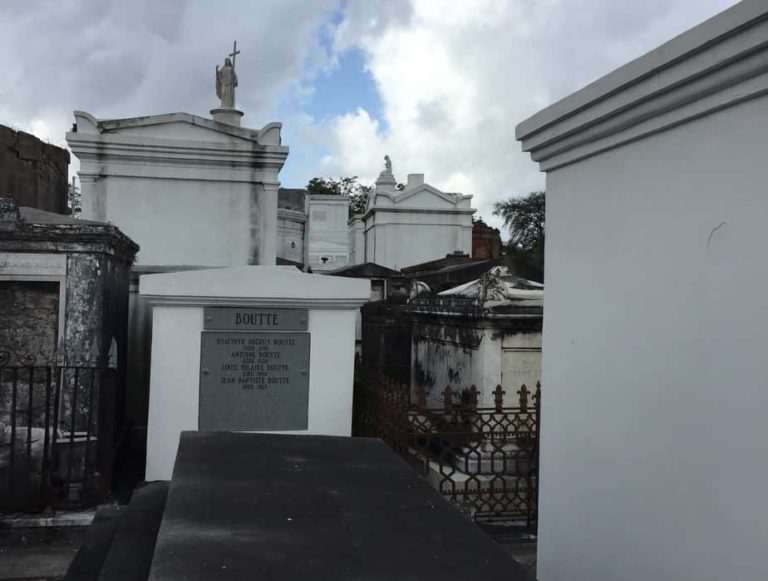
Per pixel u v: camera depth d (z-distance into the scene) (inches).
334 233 1380.4
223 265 408.5
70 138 386.6
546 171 120.7
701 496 80.7
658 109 87.4
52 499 199.0
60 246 211.0
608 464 100.2
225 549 71.4
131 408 319.0
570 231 112.7
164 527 78.1
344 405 230.8
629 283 95.7
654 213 90.6
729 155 77.3
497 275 252.5
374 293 422.9
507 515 205.0
